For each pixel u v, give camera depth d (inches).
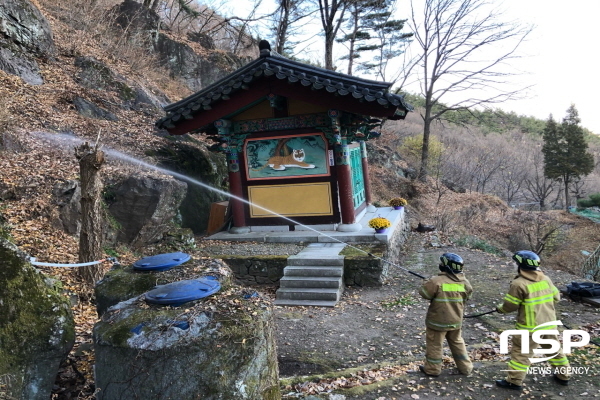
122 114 520.7
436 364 176.1
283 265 336.8
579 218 1075.3
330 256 335.6
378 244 368.2
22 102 422.6
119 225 340.8
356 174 490.9
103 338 118.0
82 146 247.9
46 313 128.7
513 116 2571.4
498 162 1485.0
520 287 163.3
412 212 799.7
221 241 407.5
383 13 1051.9
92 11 701.3
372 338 238.5
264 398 115.8
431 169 1172.5
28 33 495.8
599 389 159.8
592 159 1453.0
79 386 150.3
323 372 199.0
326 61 938.7
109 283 161.9
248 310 124.4
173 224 397.4
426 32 930.1
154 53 767.7
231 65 903.1
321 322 265.4
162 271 166.4
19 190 301.4
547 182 1675.7
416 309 280.1
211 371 109.3
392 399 159.3
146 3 845.8
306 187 414.9
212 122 399.2
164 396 109.8
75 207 309.7
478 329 238.4
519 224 861.8
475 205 921.5
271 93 378.6
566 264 721.6
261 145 422.3
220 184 526.3
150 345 111.9
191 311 123.6
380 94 335.3
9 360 117.2
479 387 166.2
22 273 129.0
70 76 521.0
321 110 398.6
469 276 346.6
